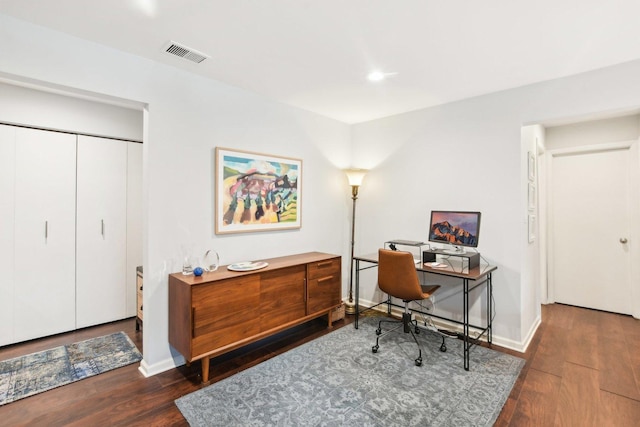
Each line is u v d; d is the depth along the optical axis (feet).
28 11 5.79
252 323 8.59
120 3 5.54
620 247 12.57
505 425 6.10
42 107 9.86
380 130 12.91
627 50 7.12
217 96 9.18
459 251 10.02
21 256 9.64
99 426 6.03
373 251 13.21
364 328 10.99
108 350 9.18
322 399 6.87
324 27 6.31
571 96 8.48
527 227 10.16
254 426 6.02
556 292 13.97
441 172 11.10
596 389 7.29
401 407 6.61
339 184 13.47
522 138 9.61
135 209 11.87
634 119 12.03
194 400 6.81
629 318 12.11
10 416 6.31
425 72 8.43
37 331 9.91
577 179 13.46
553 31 6.36
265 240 10.67
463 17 5.91
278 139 10.96
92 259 10.98
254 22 6.15
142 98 7.68
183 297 7.52
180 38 6.77
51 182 10.14
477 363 8.50
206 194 9.02
